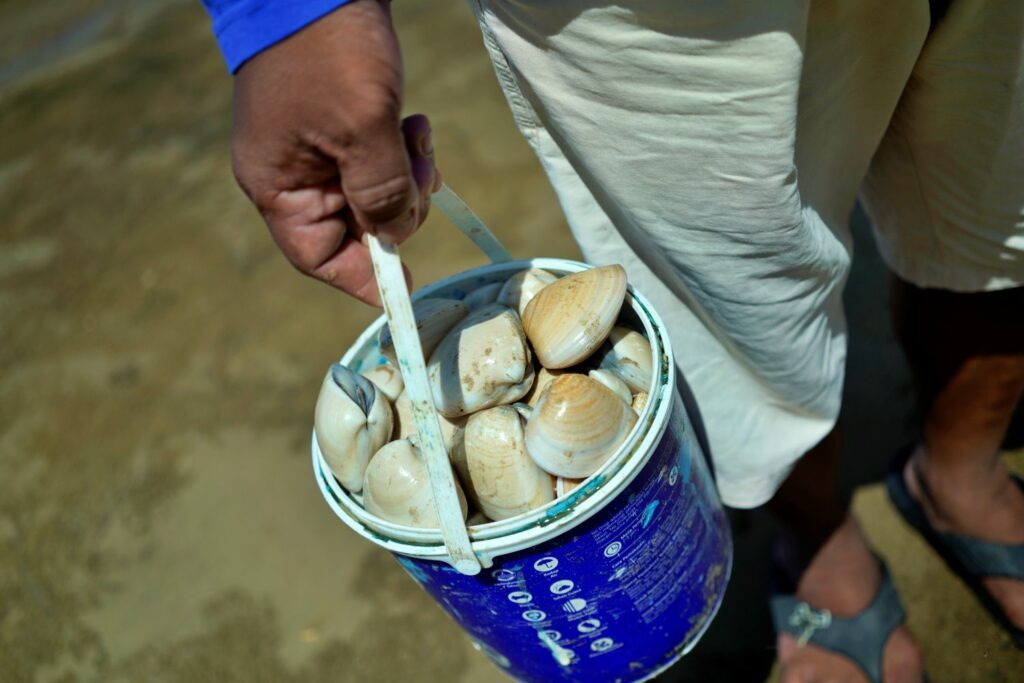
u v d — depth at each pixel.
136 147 2.92
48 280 2.54
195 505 1.88
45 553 1.89
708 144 0.86
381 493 0.95
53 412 2.17
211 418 2.03
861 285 1.89
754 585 1.54
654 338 0.98
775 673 1.43
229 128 2.87
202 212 2.58
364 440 0.98
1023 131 0.97
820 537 1.34
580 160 0.97
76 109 3.19
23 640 1.76
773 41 0.78
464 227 1.06
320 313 2.18
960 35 0.91
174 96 3.09
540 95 0.91
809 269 0.99
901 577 1.49
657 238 0.98
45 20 3.80
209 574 1.76
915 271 1.20
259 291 2.28
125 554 1.84
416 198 0.77
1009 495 1.37
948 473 1.35
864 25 0.89
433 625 1.59
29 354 2.34
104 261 2.54
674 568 1.01
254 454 1.93
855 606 1.37
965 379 1.24
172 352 2.21
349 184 0.74
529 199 2.25
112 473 1.99
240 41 0.71
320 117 0.71
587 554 0.90
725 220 0.92
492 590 0.93
